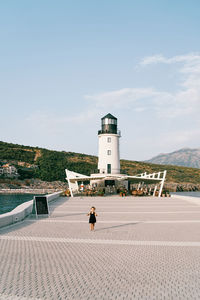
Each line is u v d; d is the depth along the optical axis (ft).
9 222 49.26
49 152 447.83
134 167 434.71
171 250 32.27
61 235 40.34
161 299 19.01
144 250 32.19
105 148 170.91
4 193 250.57
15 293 19.67
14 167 336.70
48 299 18.76
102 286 21.12
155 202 106.93
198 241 37.14
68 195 146.92
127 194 150.82
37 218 58.95
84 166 414.41
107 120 171.94
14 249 31.94
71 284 21.43
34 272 24.06
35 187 302.66
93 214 45.52
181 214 68.03
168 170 443.73
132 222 54.29
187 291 20.43
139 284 21.66
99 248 32.94
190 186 304.09
